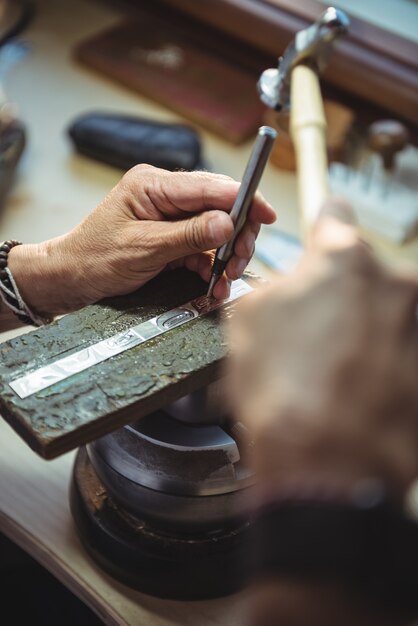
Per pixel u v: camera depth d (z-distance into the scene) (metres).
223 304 0.77
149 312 0.77
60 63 1.55
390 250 1.21
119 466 0.78
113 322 0.75
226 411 0.78
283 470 0.41
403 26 1.32
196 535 0.81
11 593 1.08
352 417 0.41
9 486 0.91
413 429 0.42
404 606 0.40
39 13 1.66
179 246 0.76
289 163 1.33
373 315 0.44
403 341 0.44
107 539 0.82
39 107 1.45
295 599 0.40
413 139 1.32
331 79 1.34
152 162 1.28
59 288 0.86
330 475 0.40
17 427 0.67
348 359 0.42
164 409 0.79
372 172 1.27
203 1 1.43
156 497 0.78
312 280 0.46
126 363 0.71
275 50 1.39
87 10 1.67
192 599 0.81
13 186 1.29
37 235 1.21
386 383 0.42
